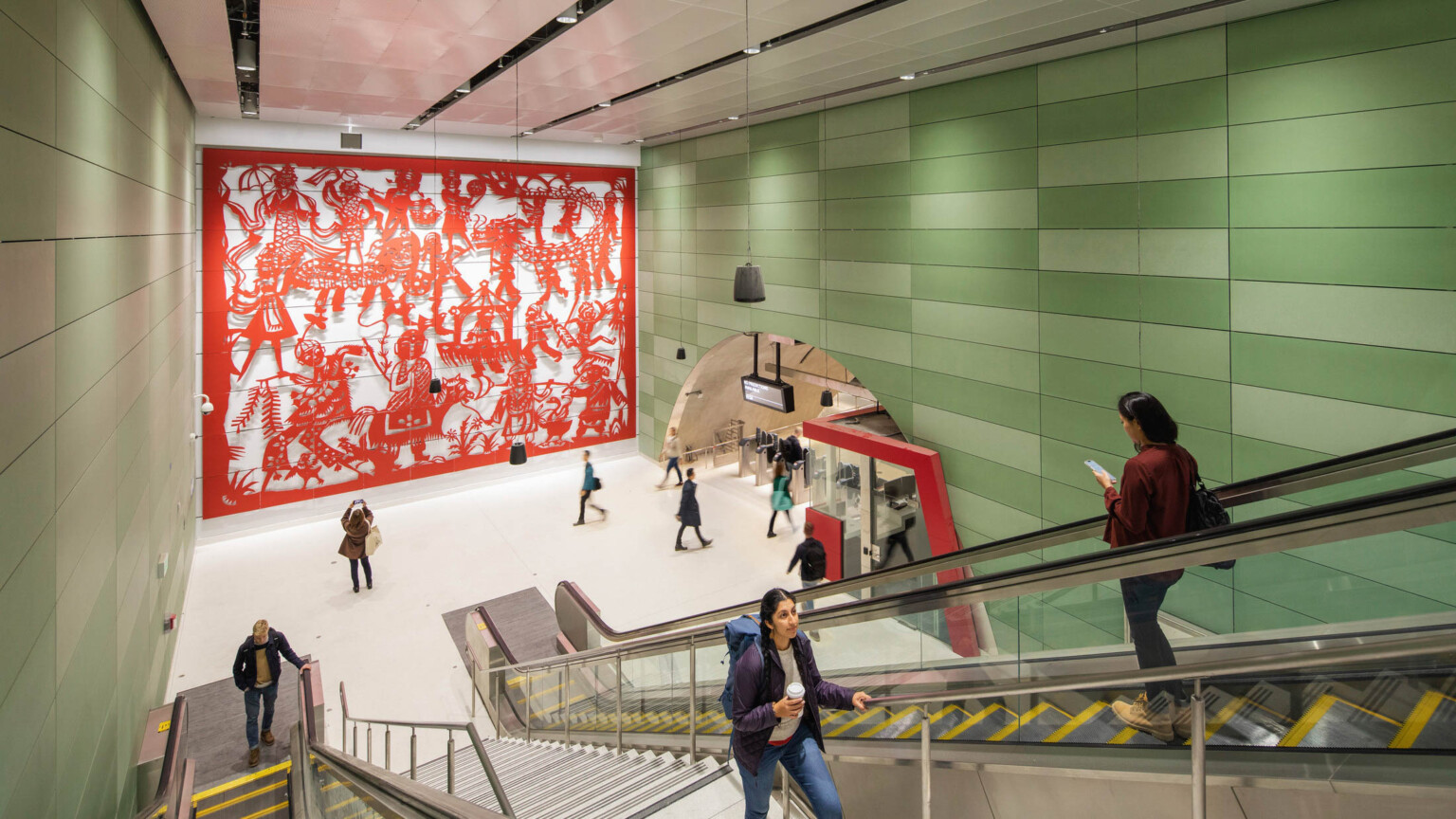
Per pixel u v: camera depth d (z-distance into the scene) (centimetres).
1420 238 548
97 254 460
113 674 500
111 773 487
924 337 981
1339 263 593
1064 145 796
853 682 393
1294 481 353
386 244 1373
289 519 1326
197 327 1214
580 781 460
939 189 942
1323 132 596
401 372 1407
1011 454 880
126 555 553
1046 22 675
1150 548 260
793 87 967
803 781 285
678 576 1139
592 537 1284
